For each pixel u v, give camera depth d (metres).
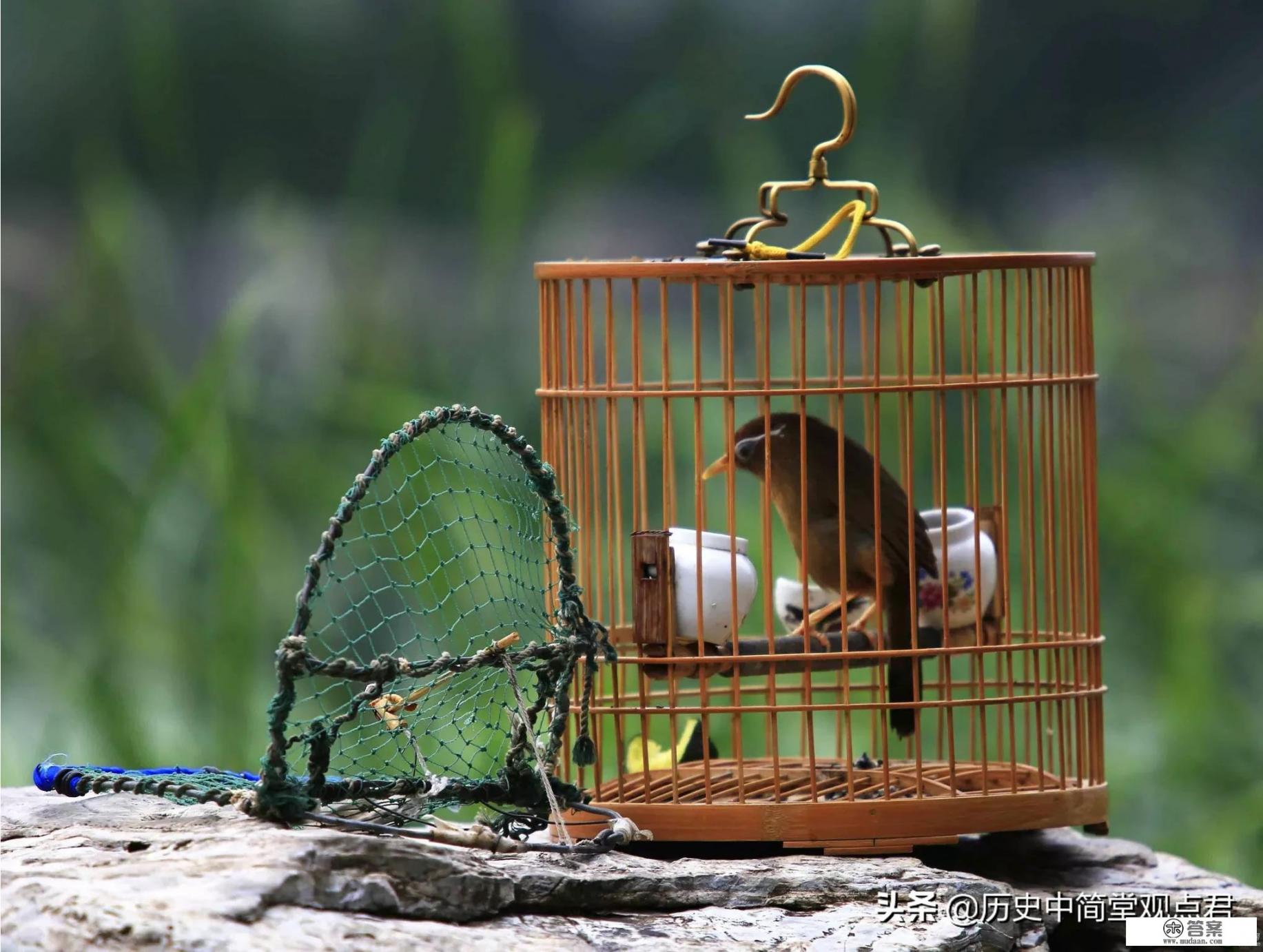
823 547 7.29
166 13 16.80
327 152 18.66
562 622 6.16
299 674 5.34
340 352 13.91
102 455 13.64
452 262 16.88
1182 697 12.12
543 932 5.38
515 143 14.44
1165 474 13.83
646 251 18.25
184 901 4.80
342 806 6.02
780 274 6.30
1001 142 19.86
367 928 4.93
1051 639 7.02
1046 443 6.80
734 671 6.43
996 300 13.68
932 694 10.62
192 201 18.17
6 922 4.76
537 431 14.90
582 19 18.95
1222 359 17.78
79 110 18.72
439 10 17.70
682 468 13.44
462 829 5.74
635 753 7.57
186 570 12.34
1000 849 7.54
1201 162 19.75
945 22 14.92
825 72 6.64
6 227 18.64
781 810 6.32
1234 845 11.20
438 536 10.73
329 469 13.13
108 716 10.79
